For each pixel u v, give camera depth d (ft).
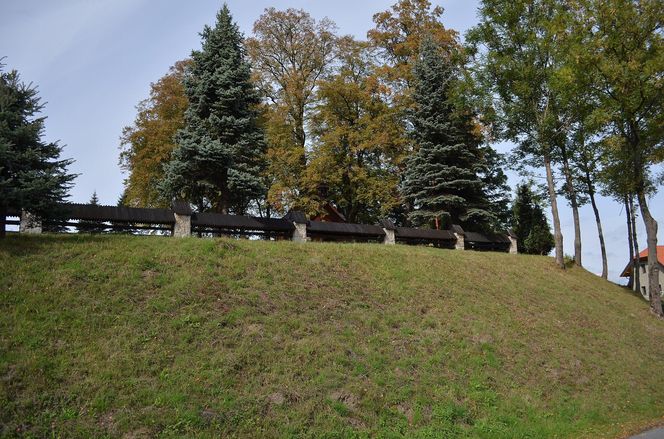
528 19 78.07
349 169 96.63
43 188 37.17
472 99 80.43
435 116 91.61
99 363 26.58
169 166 64.44
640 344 57.06
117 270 35.81
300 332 34.86
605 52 65.72
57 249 37.09
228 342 31.24
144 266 37.24
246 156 67.72
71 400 23.91
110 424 23.15
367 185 95.40
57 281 32.76
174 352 29.09
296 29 103.14
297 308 38.01
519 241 116.06
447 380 35.27
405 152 97.76
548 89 77.30
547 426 33.45
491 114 79.97
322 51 104.63
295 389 28.91
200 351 29.68
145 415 23.98
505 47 79.36
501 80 79.15
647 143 71.72
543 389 39.11
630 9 63.67
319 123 101.81
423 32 100.42
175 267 38.55
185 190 66.90
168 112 98.84
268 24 101.71
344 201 100.73
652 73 62.64
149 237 44.14
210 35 69.05
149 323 30.91
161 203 94.84
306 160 100.68
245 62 68.85
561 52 72.13
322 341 34.55
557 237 79.00
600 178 86.84
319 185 97.50
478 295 53.36
